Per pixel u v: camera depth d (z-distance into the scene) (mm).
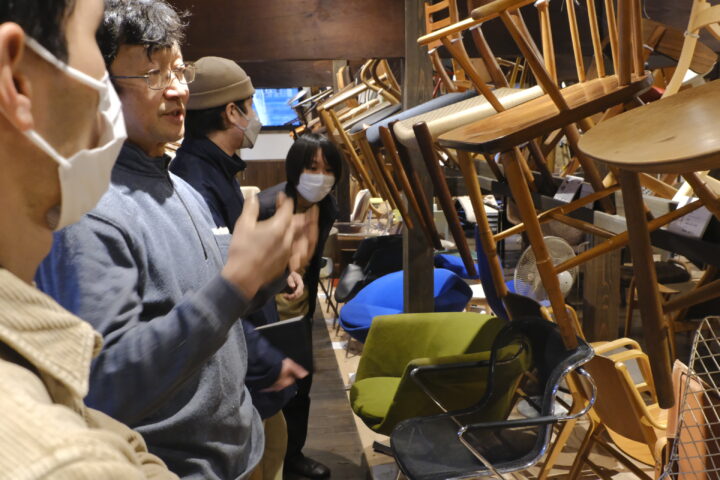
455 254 6086
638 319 5598
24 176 472
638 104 2289
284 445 2689
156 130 1527
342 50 3900
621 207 2539
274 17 3838
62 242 1196
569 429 2811
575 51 2521
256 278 1045
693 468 1944
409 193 3246
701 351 3402
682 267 5062
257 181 13070
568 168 3092
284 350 1753
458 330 3529
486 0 3025
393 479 3451
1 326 383
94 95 505
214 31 3807
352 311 4520
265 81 7117
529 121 1964
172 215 1555
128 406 1059
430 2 3863
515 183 1904
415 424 2910
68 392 423
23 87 452
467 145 1939
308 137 2758
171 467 1439
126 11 1472
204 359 1059
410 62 3895
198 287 1537
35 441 328
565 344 2379
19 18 446
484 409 2922
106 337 1159
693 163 1011
